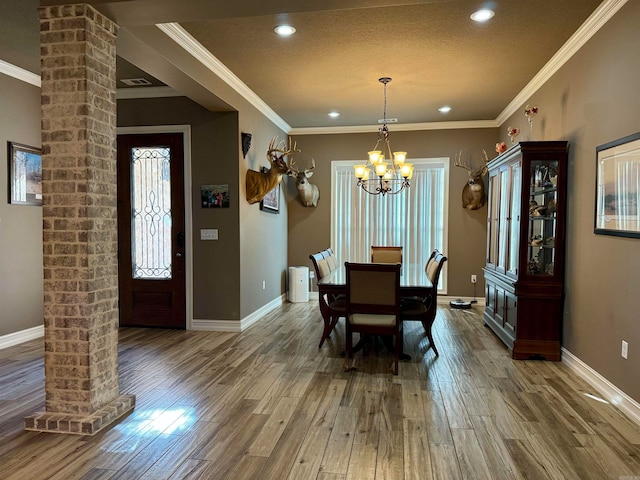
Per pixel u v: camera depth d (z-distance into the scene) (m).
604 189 3.03
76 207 2.46
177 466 2.12
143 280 5.03
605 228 3.01
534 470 2.09
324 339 4.17
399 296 3.45
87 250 2.46
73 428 2.44
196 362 3.75
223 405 2.85
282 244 6.73
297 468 2.10
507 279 4.16
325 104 5.53
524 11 3.05
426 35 3.46
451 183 6.58
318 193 6.92
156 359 3.83
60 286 2.49
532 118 4.71
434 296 3.91
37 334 4.54
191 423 2.59
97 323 2.55
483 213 6.49
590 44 3.31
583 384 3.24
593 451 2.27
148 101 4.91
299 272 6.68
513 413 2.73
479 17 3.14
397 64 4.09
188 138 4.86
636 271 2.63
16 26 3.30
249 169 5.15
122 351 4.08
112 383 2.71
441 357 3.93
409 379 3.35
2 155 4.14
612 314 2.93
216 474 2.05
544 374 3.46
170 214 4.95
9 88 4.21
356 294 3.51
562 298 3.77
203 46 3.67
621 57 2.84
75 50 2.44
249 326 5.10
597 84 3.19
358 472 2.07
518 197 3.91
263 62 4.04
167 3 2.45
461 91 4.96
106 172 2.62
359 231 6.90
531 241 3.83
